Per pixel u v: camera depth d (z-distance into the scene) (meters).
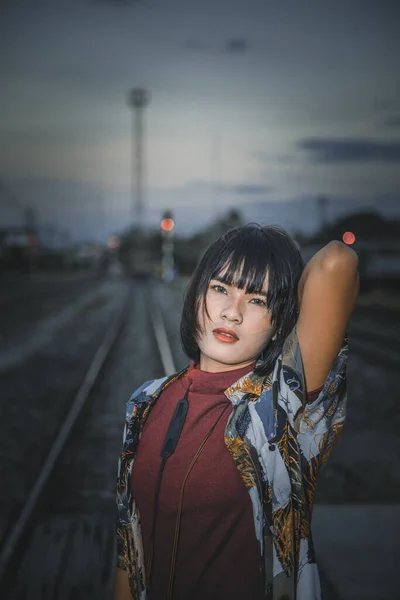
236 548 1.15
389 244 29.03
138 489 1.24
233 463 1.17
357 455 5.84
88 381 9.47
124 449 1.29
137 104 106.94
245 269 1.17
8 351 13.13
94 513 4.40
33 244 68.06
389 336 15.80
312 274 1.09
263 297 1.18
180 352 12.63
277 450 1.15
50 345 14.11
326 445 1.20
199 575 1.16
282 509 1.14
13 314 22.02
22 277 55.12
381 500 4.66
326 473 5.32
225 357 1.20
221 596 1.15
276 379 1.17
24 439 6.37
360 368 11.05
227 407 1.22
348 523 3.92
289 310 1.19
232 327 1.19
